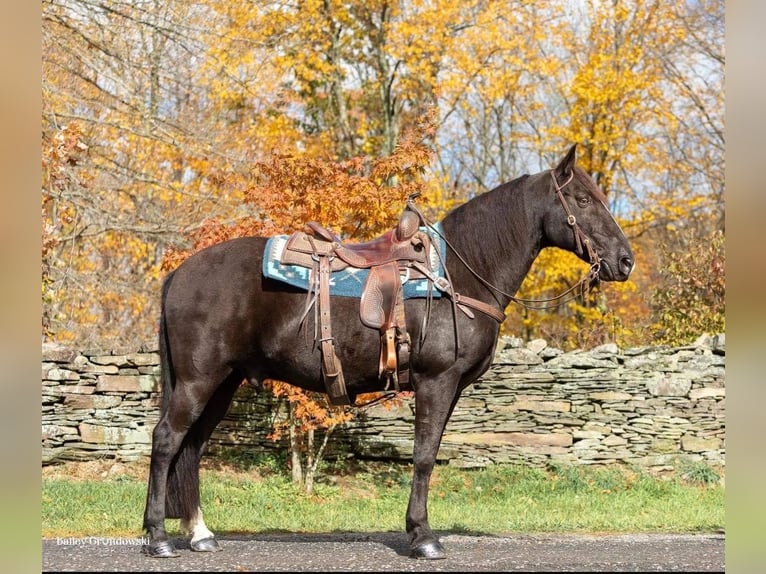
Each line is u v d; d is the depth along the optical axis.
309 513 7.92
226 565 4.61
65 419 9.58
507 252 5.15
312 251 4.98
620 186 18.03
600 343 14.23
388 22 16.64
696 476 9.92
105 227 11.78
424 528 4.90
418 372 4.96
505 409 10.17
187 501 5.09
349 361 4.90
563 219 5.14
